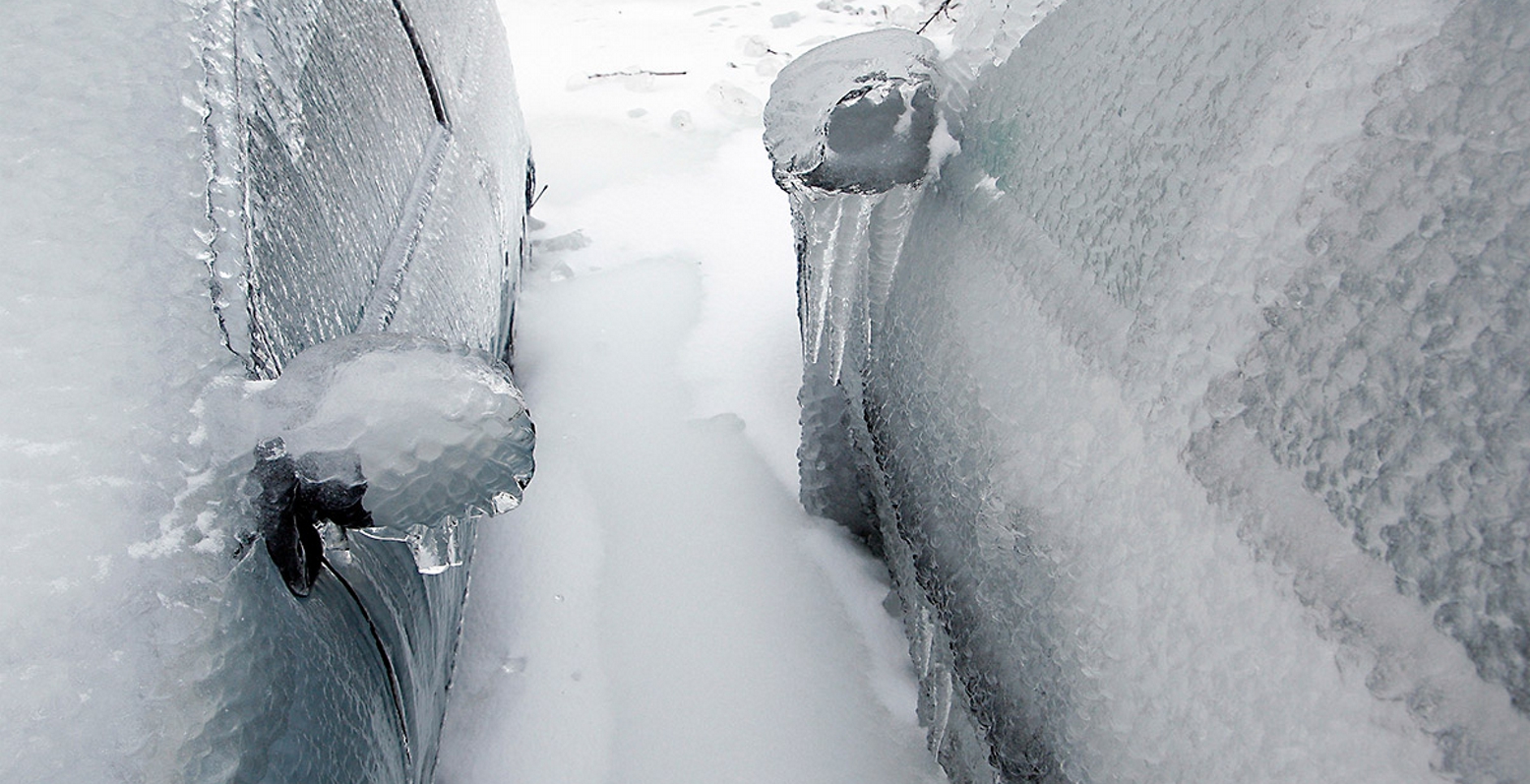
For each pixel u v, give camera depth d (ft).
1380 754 2.56
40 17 4.33
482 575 8.11
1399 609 2.64
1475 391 2.62
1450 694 2.46
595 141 15.96
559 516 8.69
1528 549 2.40
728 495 8.91
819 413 8.02
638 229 13.47
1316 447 2.98
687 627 7.61
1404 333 2.84
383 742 4.22
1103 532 3.79
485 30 10.27
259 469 3.76
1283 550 3.00
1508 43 2.87
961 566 4.99
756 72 18.29
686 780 6.49
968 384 5.07
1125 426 3.81
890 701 7.00
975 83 5.90
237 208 4.31
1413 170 2.97
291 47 5.41
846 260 6.46
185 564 3.40
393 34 7.27
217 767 3.12
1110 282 4.17
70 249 3.80
